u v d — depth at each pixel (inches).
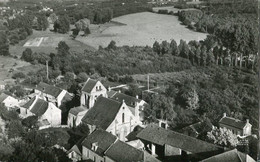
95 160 2625.5
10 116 3506.4
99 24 7829.7
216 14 7170.3
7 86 4702.3
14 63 5762.8
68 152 2797.7
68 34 7308.1
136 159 2326.5
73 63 5743.1
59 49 6077.8
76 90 4640.8
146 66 5905.5
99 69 5708.7
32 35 7194.9
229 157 2181.3
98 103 3472.0
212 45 6186.0
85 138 2805.1
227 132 2842.0
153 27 7470.5
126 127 3299.7
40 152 2460.6
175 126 3644.2
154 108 3892.7
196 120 3786.9
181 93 4515.3
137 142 2805.1
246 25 5797.2
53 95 4224.9
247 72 5275.6
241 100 4360.2
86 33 7194.9
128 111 3302.2
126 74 5753.0
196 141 2669.8
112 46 6486.2
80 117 3491.6
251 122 3762.3
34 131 2896.2
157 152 2866.6
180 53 6333.7
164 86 5009.8
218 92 4606.3
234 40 5733.3
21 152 2354.8
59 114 3703.3
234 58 5816.9
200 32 7121.1
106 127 3137.3
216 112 3981.3
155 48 6486.2
